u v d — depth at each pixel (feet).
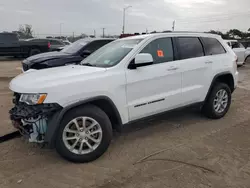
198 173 10.15
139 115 12.75
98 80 11.14
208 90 15.76
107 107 11.78
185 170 10.39
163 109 13.67
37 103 9.95
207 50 15.93
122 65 12.14
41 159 11.41
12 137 13.79
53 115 10.17
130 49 12.91
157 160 11.23
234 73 17.21
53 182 9.64
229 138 13.64
